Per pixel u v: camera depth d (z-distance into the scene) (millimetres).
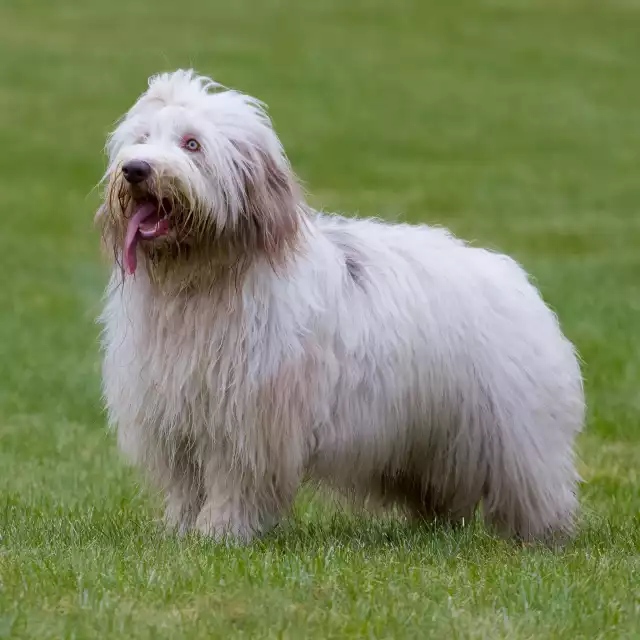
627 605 8969
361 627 8266
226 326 10461
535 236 36594
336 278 10883
